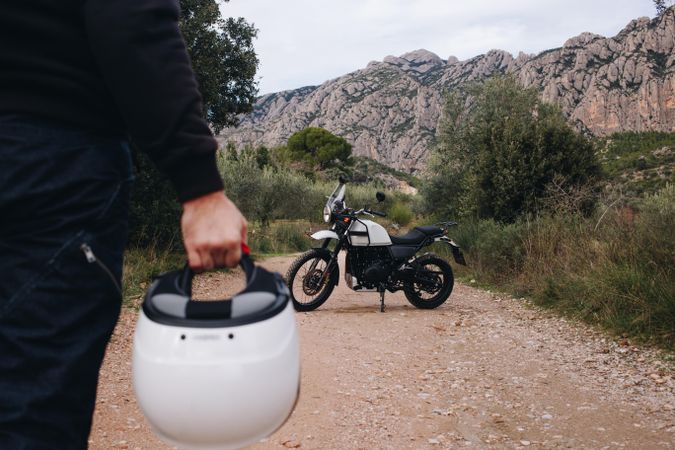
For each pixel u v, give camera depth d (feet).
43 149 2.95
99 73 3.14
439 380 13.94
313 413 11.60
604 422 11.21
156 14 3.04
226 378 2.68
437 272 23.68
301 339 17.76
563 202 32.04
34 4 2.95
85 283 3.04
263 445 10.03
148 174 29.19
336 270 22.94
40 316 2.90
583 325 18.89
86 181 3.05
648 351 15.71
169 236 30.09
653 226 21.26
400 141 536.83
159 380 2.70
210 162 3.13
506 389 13.25
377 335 18.57
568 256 24.04
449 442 10.37
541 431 10.85
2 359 2.85
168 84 3.02
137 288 21.58
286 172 77.51
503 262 28.84
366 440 10.41
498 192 35.29
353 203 91.15
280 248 51.21
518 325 19.77
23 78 2.96
